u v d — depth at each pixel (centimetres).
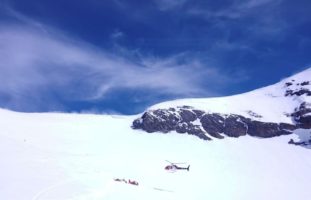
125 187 6278
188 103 13212
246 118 12756
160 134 12156
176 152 10525
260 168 9638
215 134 12094
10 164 6712
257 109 13388
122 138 11594
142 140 11519
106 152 9769
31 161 7169
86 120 14050
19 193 5250
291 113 13238
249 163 9988
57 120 13488
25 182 5772
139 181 7369
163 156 10000
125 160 9062
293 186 8231
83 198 5353
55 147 9325
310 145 11550
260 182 8431
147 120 12562
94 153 9412
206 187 7575
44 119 13438
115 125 13475
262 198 7119
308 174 9381
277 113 13350
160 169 8712
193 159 9969
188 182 7856
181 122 12456
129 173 7931
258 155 10725
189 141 11619
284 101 14150
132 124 13238
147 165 8912
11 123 11319
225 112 12862
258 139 12212
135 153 10012
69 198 5266
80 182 6159
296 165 10050
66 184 5931
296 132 12350
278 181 8619
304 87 14350
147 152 10269
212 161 9969
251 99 14638
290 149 11362
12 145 8269
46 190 5512
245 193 7375
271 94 15075
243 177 8769
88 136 11412
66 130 11825
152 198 5925
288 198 7256
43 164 7106
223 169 9344
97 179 6538
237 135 12269
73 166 7488
